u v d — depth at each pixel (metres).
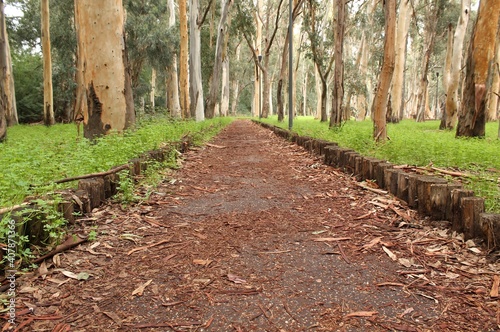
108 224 3.81
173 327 2.09
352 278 2.67
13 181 3.49
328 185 5.76
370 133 10.84
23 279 2.62
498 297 2.35
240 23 29.25
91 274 2.74
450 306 2.28
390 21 8.32
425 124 23.19
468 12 15.96
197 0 21.58
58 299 2.38
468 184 4.49
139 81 33.28
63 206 3.46
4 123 10.25
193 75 22.08
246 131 20.56
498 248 2.95
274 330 2.05
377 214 4.18
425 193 3.88
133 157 5.99
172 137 9.24
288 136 12.86
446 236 3.40
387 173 4.91
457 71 16.17
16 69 33.66
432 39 28.11
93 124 8.30
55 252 3.01
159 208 4.55
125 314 2.21
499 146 8.30
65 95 27.94
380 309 2.26
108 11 8.06
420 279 2.64
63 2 25.31
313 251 3.19
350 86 28.05
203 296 2.43
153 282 2.63
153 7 27.61
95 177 4.39
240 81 59.19
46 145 7.77
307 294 2.45
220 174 7.02
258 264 2.93
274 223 3.97
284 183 6.12
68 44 26.92
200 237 3.56
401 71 25.50
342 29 13.80
